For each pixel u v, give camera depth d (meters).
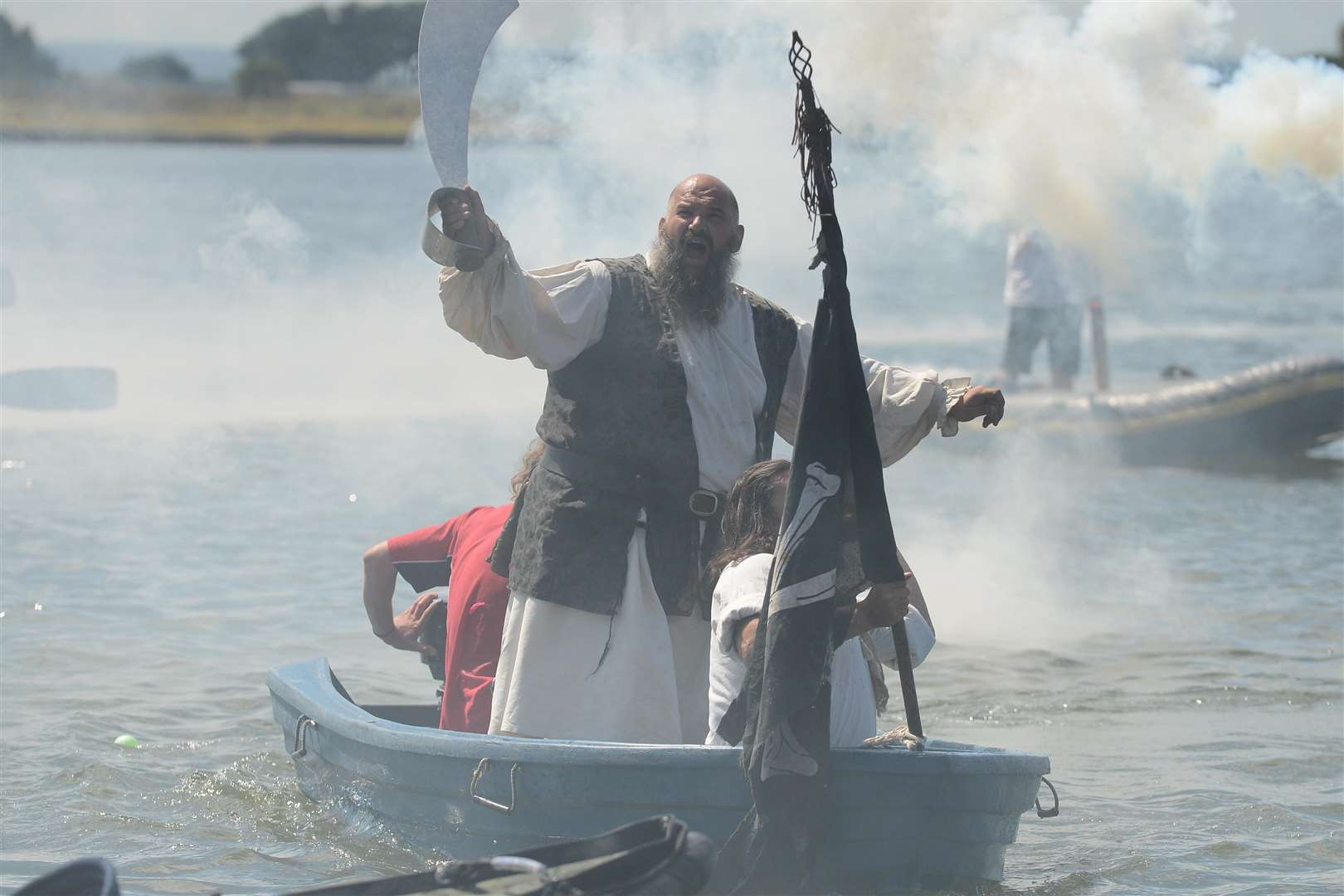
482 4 16.67
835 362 15.24
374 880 11.26
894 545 15.23
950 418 18.25
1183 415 50.12
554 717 17.20
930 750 15.45
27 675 25.03
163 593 30.73
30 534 35.47
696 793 15.22
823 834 15.03
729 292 17.78
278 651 27.06
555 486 17.38
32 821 18.38
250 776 20.22
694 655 17.38
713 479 17.38
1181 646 28.09
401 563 20.91
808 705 14.73
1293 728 23.16
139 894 16.11
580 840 11.93
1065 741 22.45
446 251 16.12
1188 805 19.55
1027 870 17.19
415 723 21.52
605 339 17.34
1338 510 42.16
